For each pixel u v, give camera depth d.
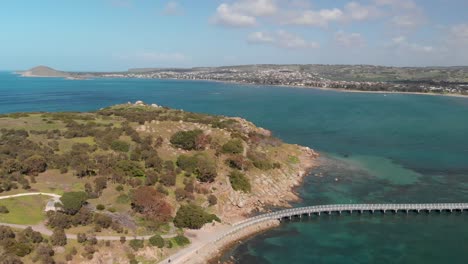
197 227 94.50
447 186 136.00
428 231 102.25
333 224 105.94
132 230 85.62
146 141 128.25
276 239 96.50
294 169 147.75
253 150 146.62
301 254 89.38
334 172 150.50
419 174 149.38
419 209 114.25
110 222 84.44
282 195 124.69
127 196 95.75
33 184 94.38
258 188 123.00
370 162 164.88
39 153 107.56
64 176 100.75
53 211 82.56
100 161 109.31
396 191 130.75
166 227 91.25
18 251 67.81
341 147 191.25
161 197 98.62
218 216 103.88
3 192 88.50
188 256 83.06
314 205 118.19
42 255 69.06
